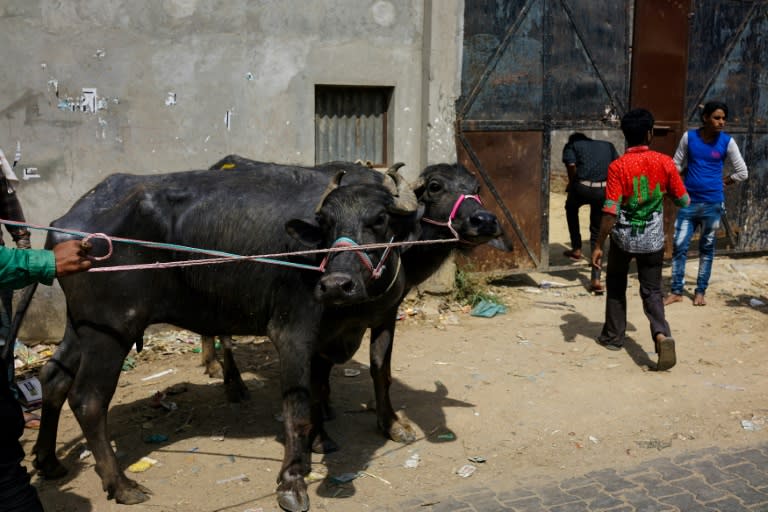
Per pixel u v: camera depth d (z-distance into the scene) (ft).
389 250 12.84
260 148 23.59
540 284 29.07
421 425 16.96
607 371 20.26
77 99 21.27
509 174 28.40
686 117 31.48
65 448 15.80
